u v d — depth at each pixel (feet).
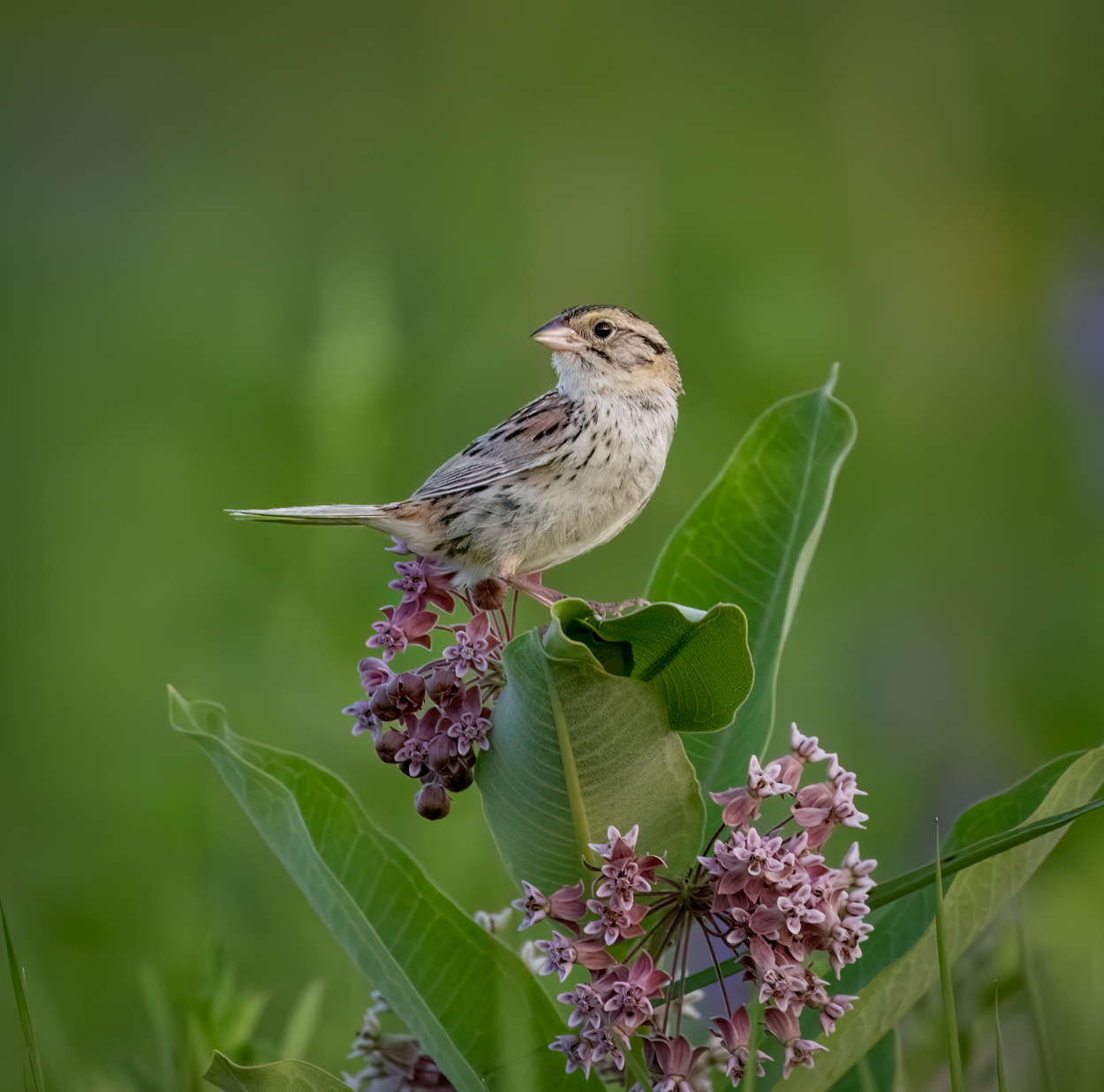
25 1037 15.76
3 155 59.41
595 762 15.37
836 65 60.54
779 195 57.57
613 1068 17.60
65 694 37.47
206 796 26.23
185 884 24.64
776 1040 16.71
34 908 28.99
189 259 54.75
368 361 33.32
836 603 42.22
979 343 53.21
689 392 44.68
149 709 35.94
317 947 26.45
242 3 63.26
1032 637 41.60
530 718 15.43
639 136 60.03
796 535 19.03
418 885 17.48
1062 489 47.03
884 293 54.49
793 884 14.70
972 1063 20.18
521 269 51.70
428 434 39.88
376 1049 18.62
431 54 63.46
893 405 48.67
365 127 62.23
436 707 16.78
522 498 24.31
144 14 63.05
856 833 33.40
